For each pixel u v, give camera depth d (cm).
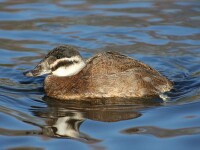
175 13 2316
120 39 2073
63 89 1573
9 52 1945
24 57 1906
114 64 1562
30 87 1659
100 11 2353
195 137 1284
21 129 1333
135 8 2389
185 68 1825
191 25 2191
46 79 1623
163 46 2008
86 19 2264
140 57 1909
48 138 1280
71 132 1319
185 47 1997
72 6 2412
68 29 2158
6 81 1703
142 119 1398
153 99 1543
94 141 1266
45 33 2119
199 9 2355
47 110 1470
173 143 1254
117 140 1271
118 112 1451
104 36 2097
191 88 1636
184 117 1409
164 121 1387
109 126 1355
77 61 1587
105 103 1516
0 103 1509
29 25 2200
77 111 1462
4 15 2295
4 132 1313
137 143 1254
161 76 1614
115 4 2436
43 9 2373
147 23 2222
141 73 1564
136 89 1543
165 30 2155
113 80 1539
